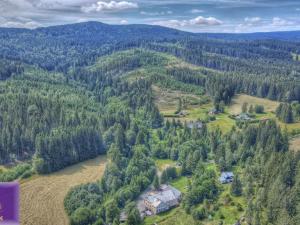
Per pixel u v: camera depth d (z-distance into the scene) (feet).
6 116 591.37
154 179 437.99
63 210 403.34
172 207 398.62
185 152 530.27
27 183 472.03
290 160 375.66
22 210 402.72
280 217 319.47
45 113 614.34
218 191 414.00
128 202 398.83
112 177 446.60
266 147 478.59
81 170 520.01
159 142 598.34
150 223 366.43
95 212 375.45
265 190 364.58
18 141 552.00
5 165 529.45
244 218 350.23
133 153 546.26
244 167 473.67
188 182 440.04
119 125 596.29
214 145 548.72
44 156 510.99
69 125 606.14
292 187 345.10
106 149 590.14
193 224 350.23
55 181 480.23
